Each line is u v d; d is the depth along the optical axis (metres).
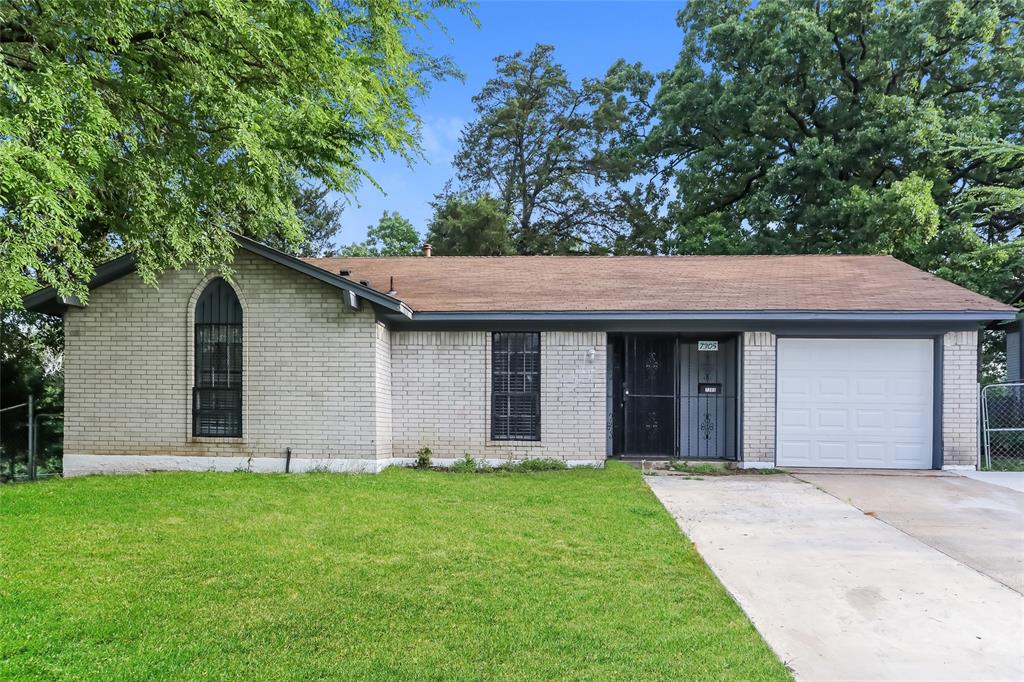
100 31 8.66
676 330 12.07
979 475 11.27
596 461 12.05
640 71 32.28
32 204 7.43
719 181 27.36
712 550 6.68
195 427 11.66
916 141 20.80
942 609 5.10
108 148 9.03
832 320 11.60
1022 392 14.46
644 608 5.02
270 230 14.98
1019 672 4.08
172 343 11.59
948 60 22.92
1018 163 20.59
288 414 11.49
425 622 4.72
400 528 7.27
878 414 12.10
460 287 13.54
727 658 4.19
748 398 12.02
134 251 10.67
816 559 6.38
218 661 4.11
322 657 4.17
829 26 23.72
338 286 11.12
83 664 4.04
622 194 35.56
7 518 7.49
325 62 10.59
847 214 21.44
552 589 5.41
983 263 18.92
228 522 7.44
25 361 16.61
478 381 12.24
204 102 10.09
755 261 15.71
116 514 7.76
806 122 25.73
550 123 36.78
